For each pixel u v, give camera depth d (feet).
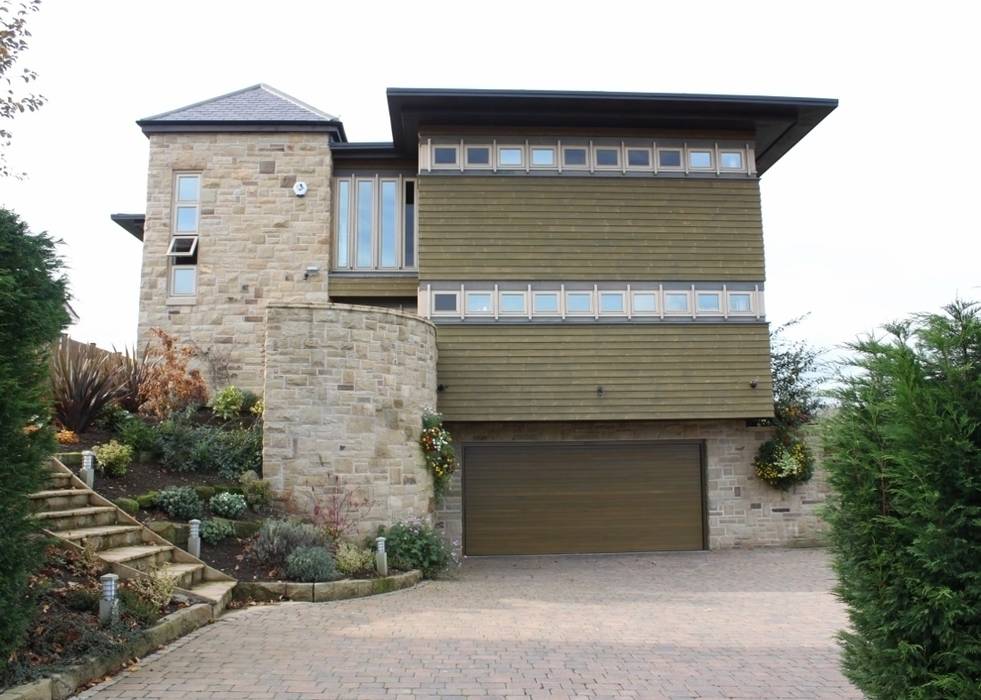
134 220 55.42
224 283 50.44
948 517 13.15
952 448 13.06
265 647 23.02
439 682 19.95
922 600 13.53
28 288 17.88
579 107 48.08
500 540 49.73
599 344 48.42
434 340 44.86
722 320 49.29
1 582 16.69
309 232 51.01
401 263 52.06
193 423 42.24
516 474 50.39
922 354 14.17
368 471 37.81
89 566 24.53
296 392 37.14
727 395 48.62
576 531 50.19
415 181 53.11
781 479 50.57
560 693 19.30
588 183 49.70
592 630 26.76
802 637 26.16
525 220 49.11
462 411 47.37
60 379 36.81
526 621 28.07
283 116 52.26
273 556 31.89
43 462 18.40
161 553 28.89
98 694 18.12
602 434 50.88
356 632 25.41
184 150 51.49
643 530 50.62
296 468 36.63
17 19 33.53
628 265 49.19
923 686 13.25
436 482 43.06
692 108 48.32
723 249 49.88
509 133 49.80
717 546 50.78
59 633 19.62
